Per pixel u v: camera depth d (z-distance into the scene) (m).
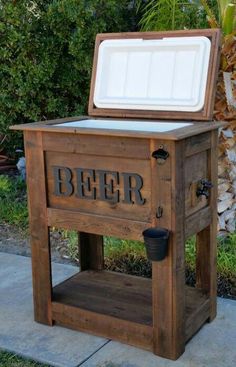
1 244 3.78
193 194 2.31
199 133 2.22
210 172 2.43
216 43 2.40
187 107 2.42
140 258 3.30
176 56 2.48
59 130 2.33
